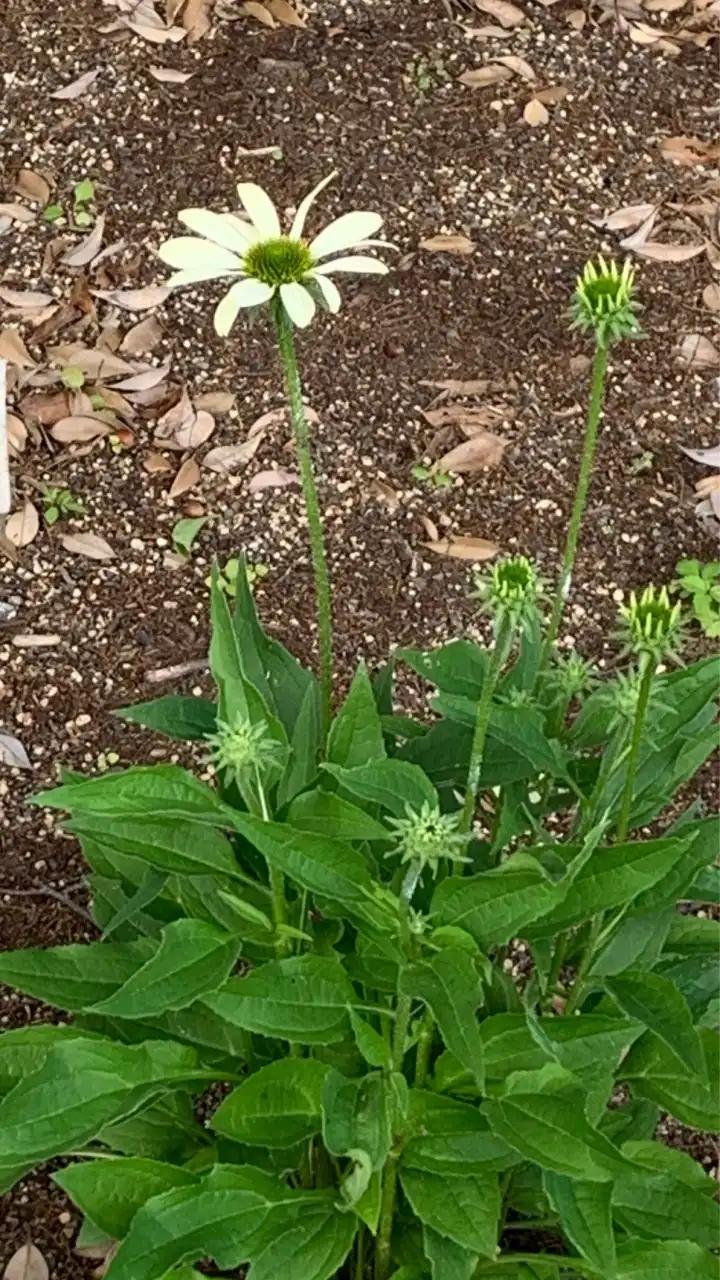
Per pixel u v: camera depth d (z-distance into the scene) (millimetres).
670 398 1247
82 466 1182
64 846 983
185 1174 621
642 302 1307
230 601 1111
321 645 656
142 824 600
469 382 1243
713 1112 631
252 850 657
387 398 1230
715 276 1330
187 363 1246
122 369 1236
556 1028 590
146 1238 571
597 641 1097
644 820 626
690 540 1164
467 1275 582
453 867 622
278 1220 592
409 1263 664
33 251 1305
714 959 684
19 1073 646
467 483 1187
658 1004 593
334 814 566
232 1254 577
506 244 1334
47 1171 842
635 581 1137
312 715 652
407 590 1123
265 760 576
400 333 1270
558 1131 563
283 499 1170
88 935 942
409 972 534
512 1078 571
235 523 1157
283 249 585
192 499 1169
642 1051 649
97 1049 613
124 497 1168
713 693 608
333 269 591
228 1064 687
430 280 1305
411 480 1185
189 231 1320
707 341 1285
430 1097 602
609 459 1208
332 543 1148
